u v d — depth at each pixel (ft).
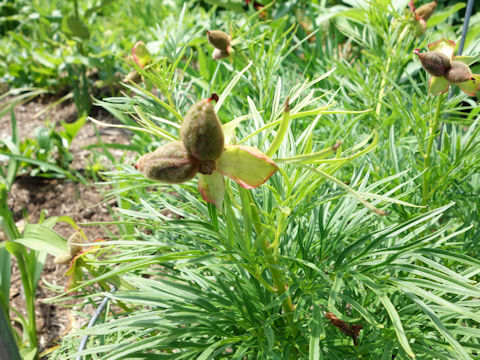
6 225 1.25
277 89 0.69
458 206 1.08
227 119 1.31
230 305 0.68
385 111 1.23
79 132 2.18
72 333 0.62
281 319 0.72
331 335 0.74
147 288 0.68
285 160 0.48
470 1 0.92
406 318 0.71
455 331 0.65
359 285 0.72
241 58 1.00
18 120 2.32
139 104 0.86
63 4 2.76
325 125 1.19
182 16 0.91
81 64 2.27
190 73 1.71
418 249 0.60
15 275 1.58
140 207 0.88
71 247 0.77
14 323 1.40
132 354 0.61
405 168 0.99
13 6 2.87
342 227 0.69
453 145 0.95
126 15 2.78
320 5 2.12
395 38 1.17
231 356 0.73
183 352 0.64
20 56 2.48
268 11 2.18
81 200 1.83
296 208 0.67
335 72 1.32
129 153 2.02
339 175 0.98
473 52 1.05
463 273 0.71
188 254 0.62
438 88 0.78
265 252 0.62
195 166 0.48
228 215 0.57
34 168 1.95
